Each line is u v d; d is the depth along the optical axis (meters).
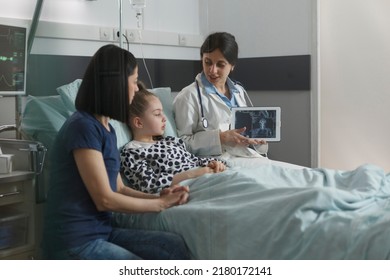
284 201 1.22
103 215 1.38
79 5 1.82
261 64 1.83
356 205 1.23
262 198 1.30
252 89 1.83
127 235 1.38
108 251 1.32
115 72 1.40
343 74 1.89
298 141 1.82
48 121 1.65
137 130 1.54
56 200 1.39
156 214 1.39
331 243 1.12
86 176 1.30
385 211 1.19
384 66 1.86
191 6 1.78
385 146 1.82
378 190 1.35
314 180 1.45
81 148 1.30
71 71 1.78
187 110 1.67
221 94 1.74
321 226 1.15
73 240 1.34
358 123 1.86
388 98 1.84
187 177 1.49
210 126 1.69
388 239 1.07
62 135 1.38
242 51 1.84
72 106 1.61
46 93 1.75
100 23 1.80
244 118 1.74
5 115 1.82
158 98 1.61
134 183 1.49
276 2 1.86
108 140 1.34
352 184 1.41
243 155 1.71
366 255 1.08
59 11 1.83
